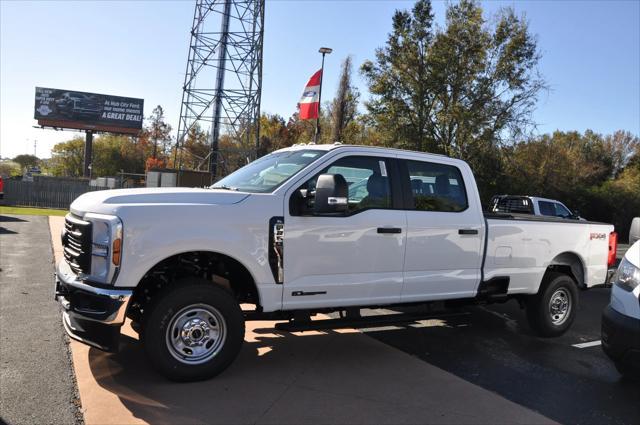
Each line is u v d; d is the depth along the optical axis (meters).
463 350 5.92
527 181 31.70
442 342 6.21
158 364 4.26
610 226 7.17
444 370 5.19
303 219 4.78
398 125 29.20
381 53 29.14
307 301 4.85
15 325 5.83
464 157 28.70
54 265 9.54
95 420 3.70
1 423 3.60
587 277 6.89
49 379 4.40
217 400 4.14
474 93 28.39
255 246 4.56
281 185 4.82
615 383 5.08
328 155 5.08
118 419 3.73
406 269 5.35
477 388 4.73
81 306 4.24
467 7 28.45
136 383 4.39
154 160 57.75
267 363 5.09
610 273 7.12
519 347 6.16
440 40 28.33
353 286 5.04
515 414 4.20
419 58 28.75
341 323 5.16
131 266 4.13
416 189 5.56
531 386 4.88
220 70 30.53
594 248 6.93
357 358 5.41
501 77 28.70
